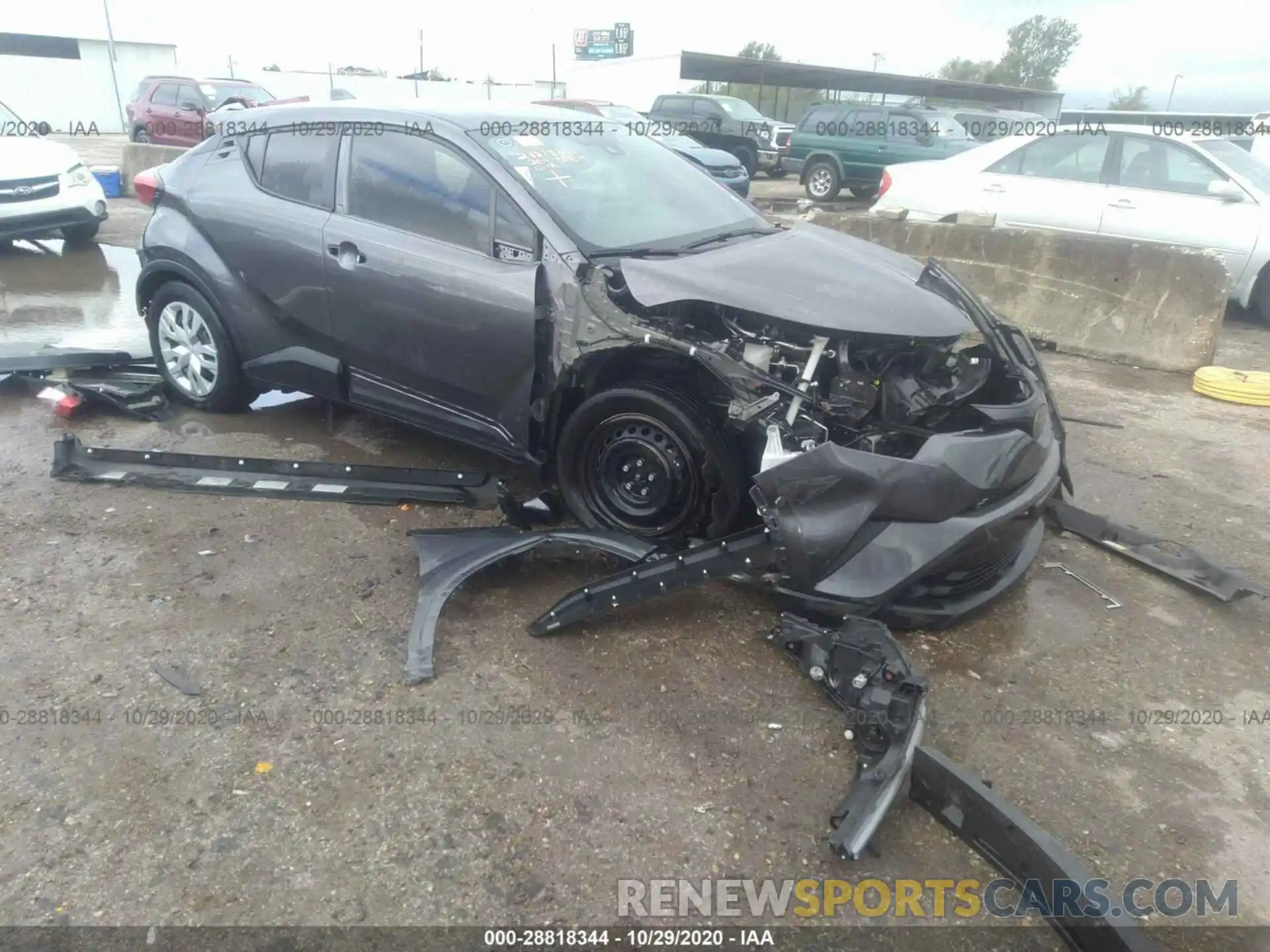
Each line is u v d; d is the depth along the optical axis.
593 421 3.51
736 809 2.45
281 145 4.47
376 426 5.04
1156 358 6.79
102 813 2.36
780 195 18.00
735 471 3.31
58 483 4.18
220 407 5.04
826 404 3.10
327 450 4.70
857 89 29.44
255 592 3.37
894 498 2.85
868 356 3.24
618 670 3.00
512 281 3.56
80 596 3.29
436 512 4.02
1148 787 2.60
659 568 3.11
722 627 3.26
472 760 2.58
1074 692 2.99
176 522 3.86
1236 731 2.84
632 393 3.35
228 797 2.42
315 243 4.18
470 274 3.68
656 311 3.41
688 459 3.33
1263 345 7.71
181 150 12.73
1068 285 7.13
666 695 2.89
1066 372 6.72
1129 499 4.50
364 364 4.22
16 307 7.35
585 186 3.94
